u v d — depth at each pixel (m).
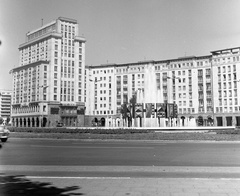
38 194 7.46
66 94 121.88
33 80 122.81
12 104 137.62
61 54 121.81
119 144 23.44
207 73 109.75
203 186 8.22
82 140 28.61
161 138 27.19
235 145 22.30
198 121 109.00
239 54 102.94
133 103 46.94
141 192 7.58
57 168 11.72
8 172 10.82
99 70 132.12
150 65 121.62
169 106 45.34
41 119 115.19
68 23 125.00
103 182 8.83
